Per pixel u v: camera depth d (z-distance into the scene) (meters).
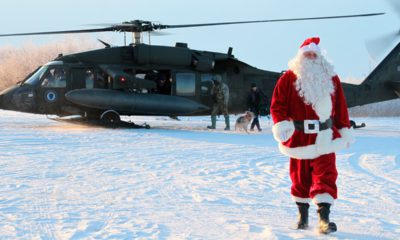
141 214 6.57
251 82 21.64
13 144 14.30
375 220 6.39
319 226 5.75
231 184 8.84
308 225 6.05
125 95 19.42
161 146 14.43
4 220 6.21
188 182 8.98
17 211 6.68
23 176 9.34
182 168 10.55
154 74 20.58
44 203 7.17
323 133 5.82
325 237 5.53
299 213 5.98
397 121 33.47
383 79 22.52
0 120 25.41
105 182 8.85
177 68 20.56
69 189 8.20
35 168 10.27
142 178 9.31
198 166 10.86
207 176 9.64
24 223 6.07
